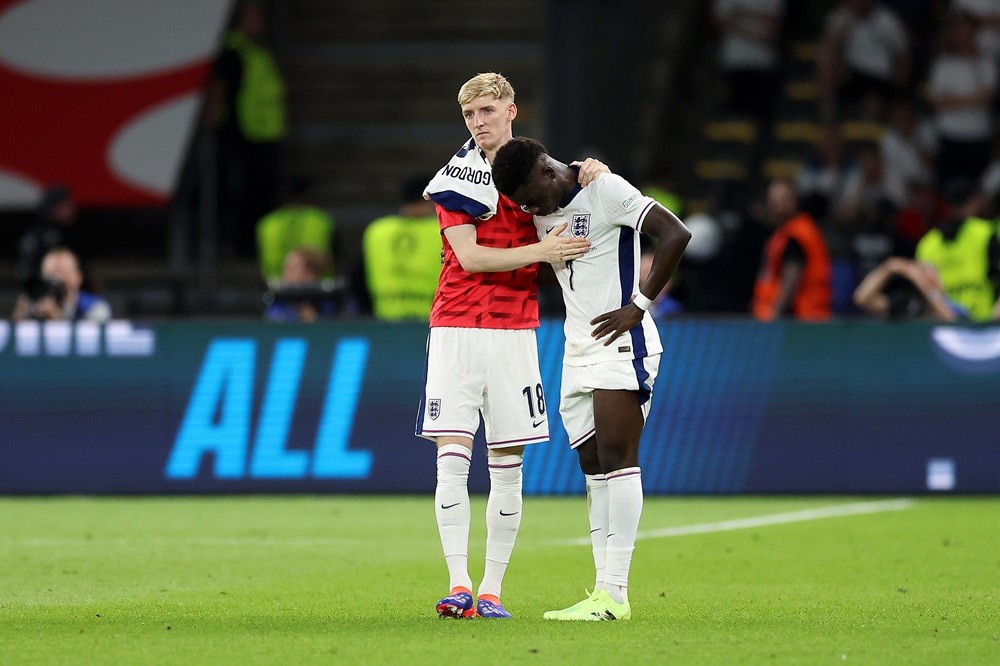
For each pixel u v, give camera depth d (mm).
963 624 22516
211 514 38844
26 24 60062
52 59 60156
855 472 42344
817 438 42375
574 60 63188
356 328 42594
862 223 63281
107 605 24703
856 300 46375
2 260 68438
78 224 68500
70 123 60125
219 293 63469
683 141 75125
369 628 21938
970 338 42250
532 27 75438
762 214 59188
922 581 27828
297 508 40125
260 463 42594
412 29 75688
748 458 42375
